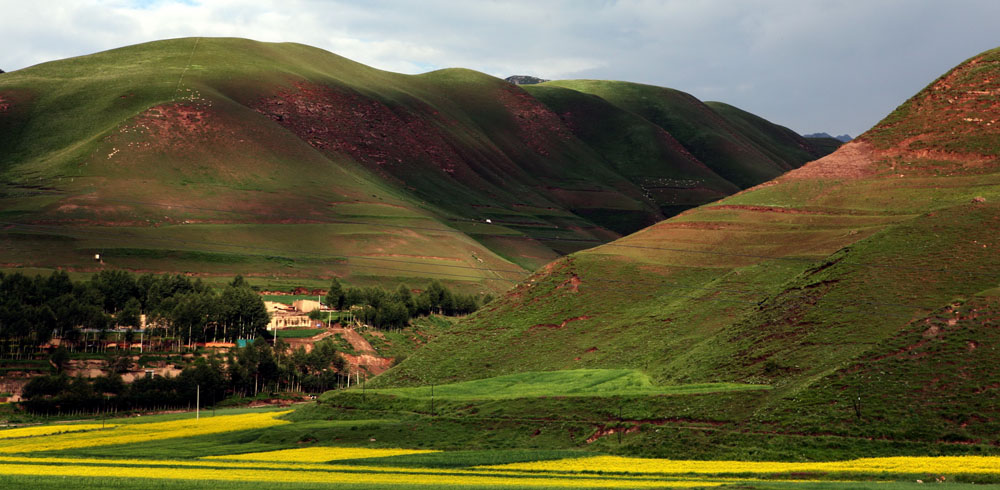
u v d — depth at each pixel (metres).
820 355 103.44
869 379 89.69
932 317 97.81
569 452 87.50
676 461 81.44
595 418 99.31
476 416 106.94
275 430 110.31
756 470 73.00
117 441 106.62
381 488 66.19
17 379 161.25
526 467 79.12
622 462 81.06
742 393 96.56
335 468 80.19
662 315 142.25
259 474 76.31
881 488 61.09
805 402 88.75
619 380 116.06
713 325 131.12
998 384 83.06
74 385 158.62
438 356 153.50
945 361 89.12
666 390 104.19
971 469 67.00
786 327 115.75
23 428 131.12
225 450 96.38
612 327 145.12
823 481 66.31
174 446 100.88
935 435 77.81
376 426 107.50
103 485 68.19
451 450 96.25
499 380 127.81
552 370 134.50
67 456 92.25
